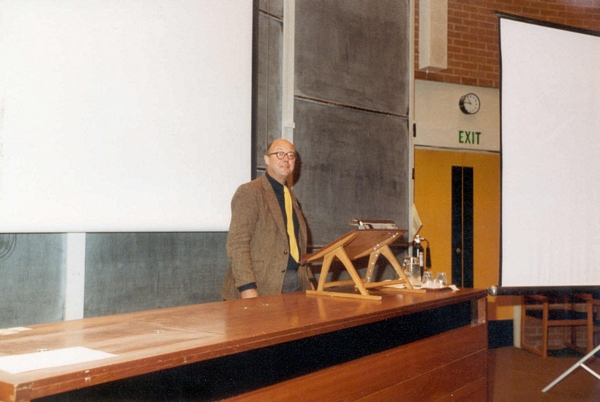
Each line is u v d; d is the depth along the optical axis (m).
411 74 4.46
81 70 2.46
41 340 1.28
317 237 3.66
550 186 3.86
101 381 1.03
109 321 1.56
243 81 3.19
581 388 4.14
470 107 5.52
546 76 3.89
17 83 2.25
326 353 1.71
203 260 3.12
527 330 5.56
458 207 5.61
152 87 2.73
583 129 3.98
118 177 2.59
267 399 1.49
